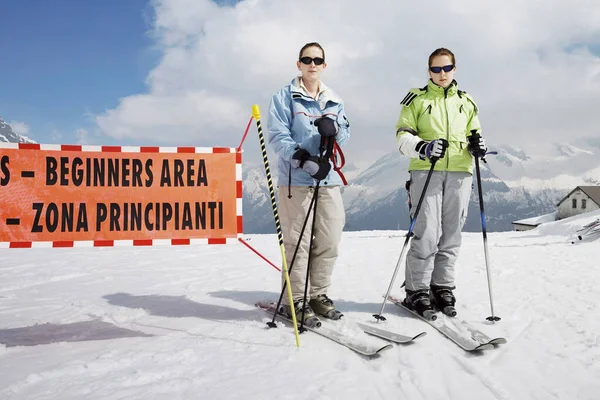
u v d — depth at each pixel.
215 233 3.12
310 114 3.13
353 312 3.45
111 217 3.02
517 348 2.62
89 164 3.00
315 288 3.28
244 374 2.21
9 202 2.90
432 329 3.01
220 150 3.13
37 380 2.13
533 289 4.16
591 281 4.45
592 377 2.20
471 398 1.99
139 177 3.05
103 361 2.33
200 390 2.02
